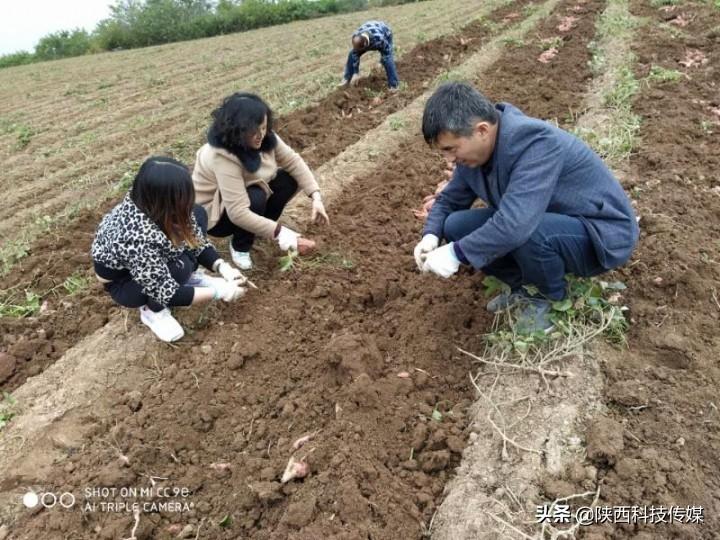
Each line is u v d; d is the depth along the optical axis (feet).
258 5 87.15
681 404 8.71
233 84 33.22
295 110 23.48
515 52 28.32
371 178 17.30
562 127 19.24
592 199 9.09
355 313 11.98
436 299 11.73
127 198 9.87
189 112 27.71
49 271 14.30
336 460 8.55
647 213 13.25
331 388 10.05
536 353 9.68
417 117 21.13
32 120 29.76
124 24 87.81
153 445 9.31
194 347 11.11
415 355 10.53
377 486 8.27
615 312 10.00
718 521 7.29
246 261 13.14
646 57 24.89
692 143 17.10
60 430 9.70
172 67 42.86
